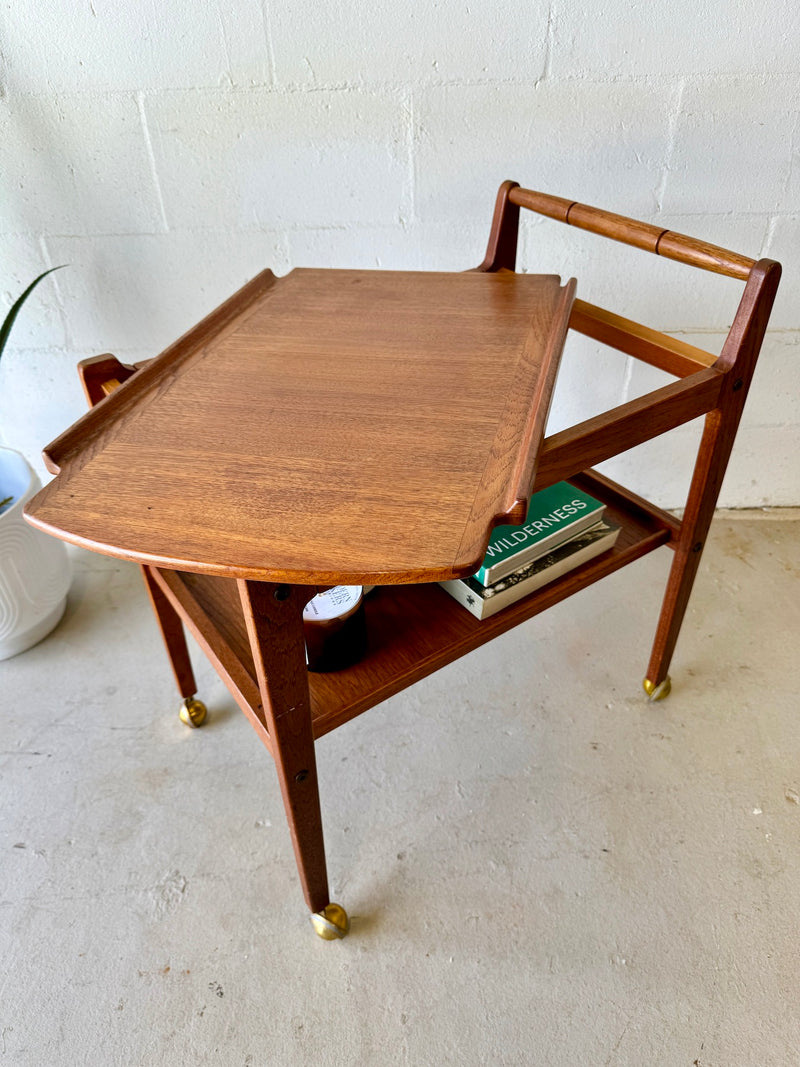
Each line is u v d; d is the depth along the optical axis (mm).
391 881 937
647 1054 781
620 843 967
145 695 1190
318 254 1238
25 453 1442
